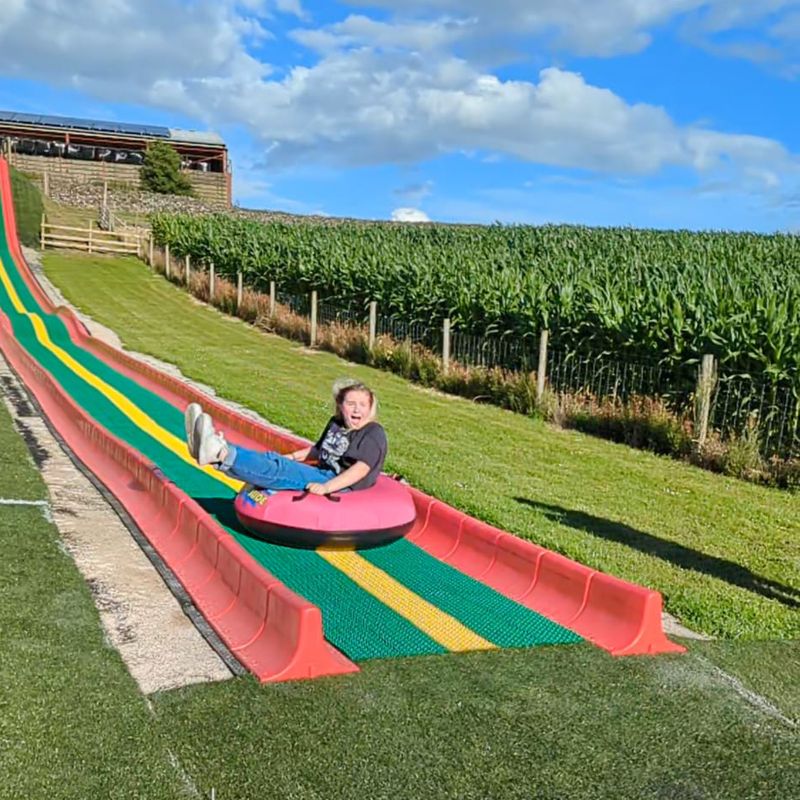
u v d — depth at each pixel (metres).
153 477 7.70
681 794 3.69
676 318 13.29
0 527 7.03
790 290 14.92
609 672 4.87
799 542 7.91
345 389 7.09
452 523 7.07
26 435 11.27
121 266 38.00
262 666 4.68
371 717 4.19
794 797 3.71
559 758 3.91
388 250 25.41
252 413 13.93
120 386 16.06
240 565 5.45
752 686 4.79
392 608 5.84
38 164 66.38
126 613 5.46
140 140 73.19
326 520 6.73
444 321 17.66
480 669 4.84
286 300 27.52
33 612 5.28
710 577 6.75
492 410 14.97
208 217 42.22
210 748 3.84
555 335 15.57
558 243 31.48
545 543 7.33
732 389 12.32
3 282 30.44
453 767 3.79
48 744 3.77
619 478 10.30
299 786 3.59
